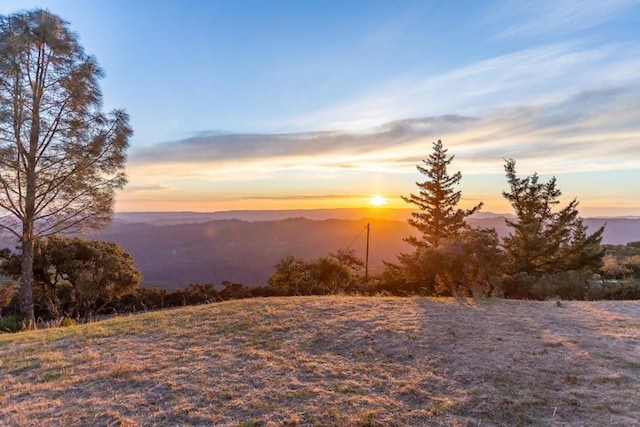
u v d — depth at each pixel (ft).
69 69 41.34
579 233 61.57
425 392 11.80
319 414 10.57
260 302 25.68
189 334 18.67
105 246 60.64
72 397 12.02
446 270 32.73
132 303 62.39
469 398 11.29
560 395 11.41
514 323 19.60
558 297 36.29
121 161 43.88
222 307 24.54
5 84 37.24
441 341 16.47
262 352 15.67
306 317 20.79
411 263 36.19
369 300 26.00
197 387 12.44
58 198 41.98
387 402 11.23
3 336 20.88
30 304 40.24
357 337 17.16
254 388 12.33
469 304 24.73
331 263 58.95
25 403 11.65
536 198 63.57
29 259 40.52
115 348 16.96
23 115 38.58
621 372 13.05
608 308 23.90
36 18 38.73
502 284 36.96
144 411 10.96
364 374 13.32
